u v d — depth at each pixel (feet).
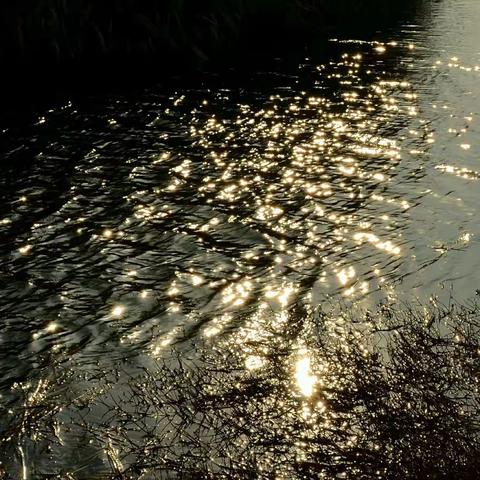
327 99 97.86
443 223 58.29
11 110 90.89
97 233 57.06
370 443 28.89
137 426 34.32
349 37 138.92
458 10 170.91
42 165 71.82
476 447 26.68
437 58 120.67
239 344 41.32
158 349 41.57
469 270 49.83
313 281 49.55
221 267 51.75
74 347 41.98
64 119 87.56
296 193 65.87
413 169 71.46
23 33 107.76
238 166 72.69
